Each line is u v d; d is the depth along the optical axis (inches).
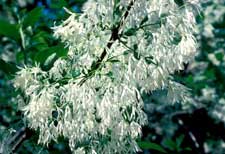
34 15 207.6
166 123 414.0
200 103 416.5
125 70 153.3
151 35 155.5
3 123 295.9
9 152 176.7
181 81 359.9
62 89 159.0
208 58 446.6
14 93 185.2
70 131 155.5
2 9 418.0
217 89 440.5
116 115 151.4
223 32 454.3
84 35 155.6
